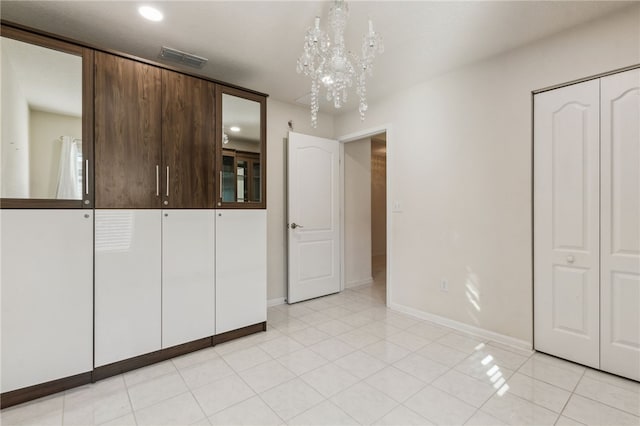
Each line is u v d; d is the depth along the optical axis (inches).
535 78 94.7
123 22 83.6
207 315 100.4
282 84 127.3
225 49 98.9
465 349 98.4
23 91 73.2
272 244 145.8
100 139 80.8
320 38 77.2
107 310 82.2
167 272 92.1
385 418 66.4
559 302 91.5
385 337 108.3
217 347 101.1
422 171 125.6
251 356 94.7
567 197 89.7
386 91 134.4
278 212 148.0
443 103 118.0
